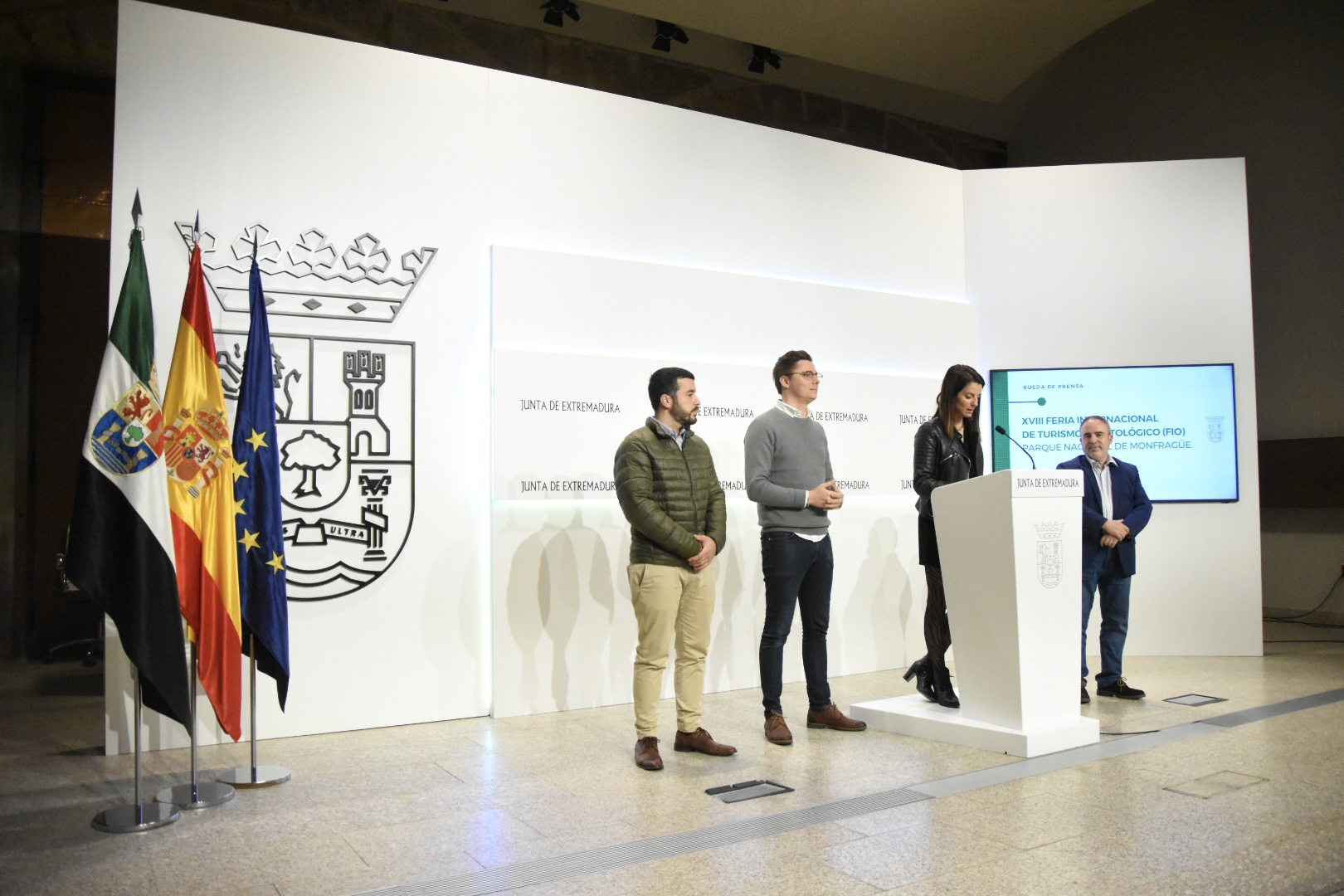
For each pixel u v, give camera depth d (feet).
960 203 21.67
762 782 11.33
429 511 15.44
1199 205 21.57
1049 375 21.40
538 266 16.37
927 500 14.34
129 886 8.39
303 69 15.03
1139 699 16.19
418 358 15.56
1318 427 26.48
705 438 17.74
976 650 13.20
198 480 11.39
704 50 29.07
